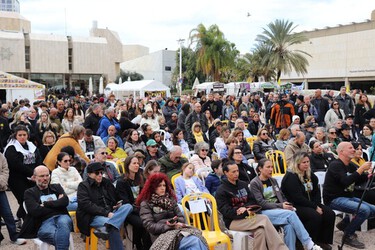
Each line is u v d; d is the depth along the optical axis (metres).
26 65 50.16
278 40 41.66
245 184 5.72
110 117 9.77
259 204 5.76
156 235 4.90
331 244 5.96
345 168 6.41
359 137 10.40
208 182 6.66
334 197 6.32
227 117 14.68
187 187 6.29
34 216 5.16
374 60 49.97
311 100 13.76
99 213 5.29
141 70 75.94
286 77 60.16
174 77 66.81
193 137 11.36
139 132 9.66
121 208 5.17
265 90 34.66
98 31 60.44
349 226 5.97
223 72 50.00
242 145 9.27
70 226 5.19
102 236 5.04
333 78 54.84
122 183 5.76
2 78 23.31
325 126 12.54
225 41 47.78
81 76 54.25
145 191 5.11
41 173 5.31
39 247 5.09
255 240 5.14
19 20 64.31
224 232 5.48
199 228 5.33
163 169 7.03
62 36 52.38
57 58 51.59
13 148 6.46
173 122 13.54
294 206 5.86
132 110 15.67
